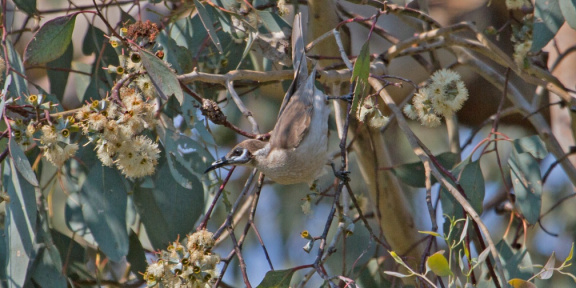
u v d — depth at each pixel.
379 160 10.95
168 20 10.15
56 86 9.75
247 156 8.18
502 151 13.68
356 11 16.45
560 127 11.73
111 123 6.70
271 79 8.77
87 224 8.38
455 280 6.70
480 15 14.77
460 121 15.91
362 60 6.73
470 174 8.59
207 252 6.77
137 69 7.46
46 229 8.09
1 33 9.12
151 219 8.84
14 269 7.11
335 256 11.59
